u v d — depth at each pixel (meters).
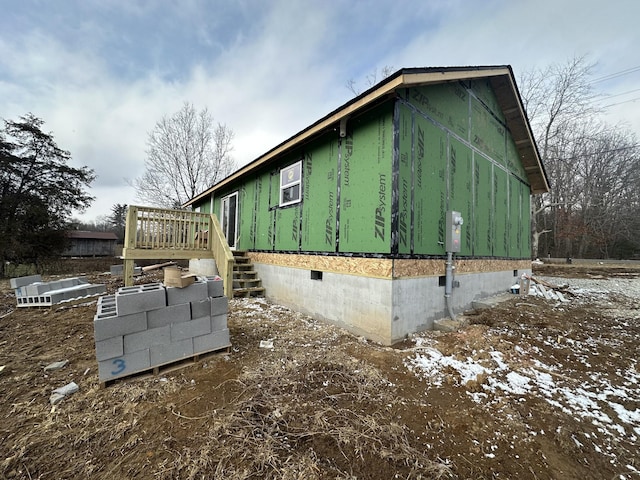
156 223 6.44
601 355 3.51
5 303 6.29
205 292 3.15
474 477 1.62
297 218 5.91
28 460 1.66
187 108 20.12
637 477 1.67
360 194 4.43
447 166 5.13
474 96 6.10
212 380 2.66
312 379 2.69
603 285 9.76
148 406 2.24
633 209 22.75
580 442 1.96
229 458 1.69
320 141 5.35
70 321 4.70
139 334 2.67
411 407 2.31
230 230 9.41
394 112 3.96
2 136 14.69
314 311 5.20
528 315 5.18
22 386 2.53
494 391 2.61
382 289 3.92
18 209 14.65
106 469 1.61
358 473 1.61
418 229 4.34
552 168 23.08
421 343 3.78
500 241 7.21
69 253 27.05
